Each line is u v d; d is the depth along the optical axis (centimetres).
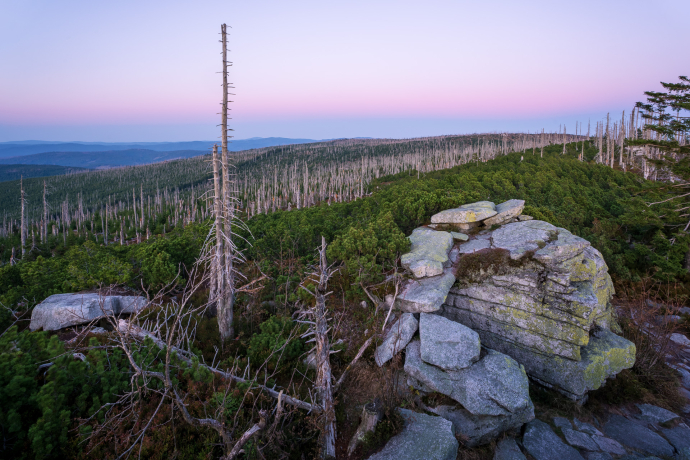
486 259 1209
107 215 9044
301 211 3369
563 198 3070
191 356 964
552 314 1048
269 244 2016
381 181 8825
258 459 709
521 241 1244
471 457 791
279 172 16250
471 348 963
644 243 2386
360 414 939
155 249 1817
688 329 1504
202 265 1808
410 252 1375
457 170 6184
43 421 612
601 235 2270
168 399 793
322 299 842
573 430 890
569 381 998
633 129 7194
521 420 846
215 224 1222
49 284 1588
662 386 1093
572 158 5834
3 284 1593
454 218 1538
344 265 1427
